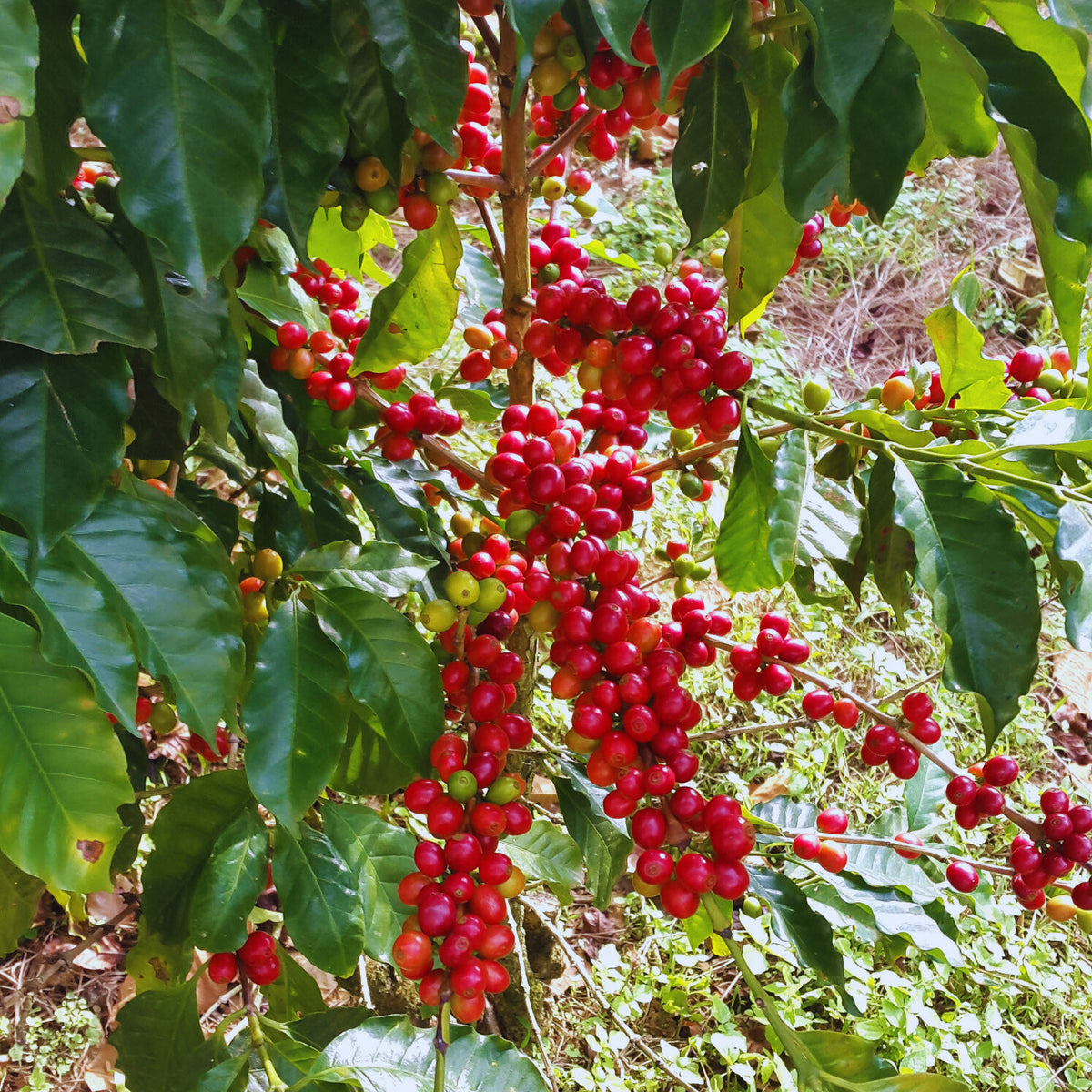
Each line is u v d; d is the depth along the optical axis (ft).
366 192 3.95
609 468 4.00
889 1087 3.16
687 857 3.28
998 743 10.55
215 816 4.24
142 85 2.51
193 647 3.18
